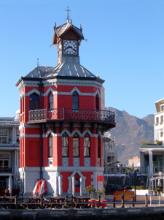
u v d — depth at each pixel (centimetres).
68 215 4328
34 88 5850
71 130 5716
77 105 5766
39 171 5772
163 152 11806
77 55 6053
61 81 5731
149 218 4534
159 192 7312
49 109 5766
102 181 5816
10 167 8125
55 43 6247
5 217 4228
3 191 5547
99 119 5750
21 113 6050
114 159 12038
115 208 4444
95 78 5828
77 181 5675
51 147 5731
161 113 13200
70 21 6162
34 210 4278
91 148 5756
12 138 8206
